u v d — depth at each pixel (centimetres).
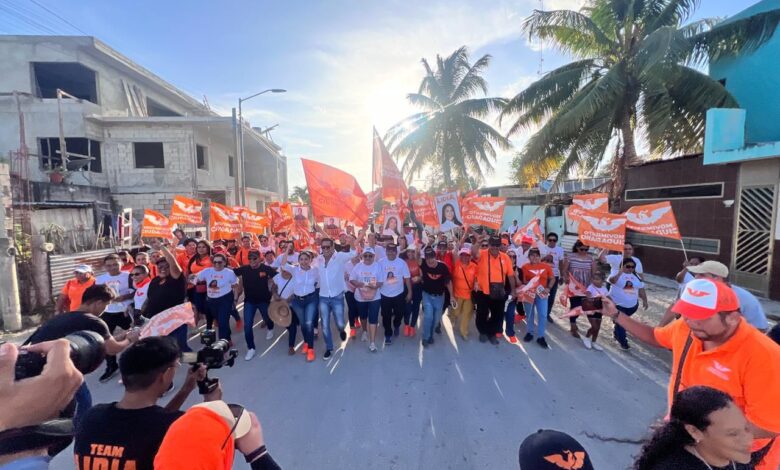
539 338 616
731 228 992
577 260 677
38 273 788
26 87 1662
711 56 1082
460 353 588
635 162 1272
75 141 1709
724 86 1188
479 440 364
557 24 1266
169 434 139
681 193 1136
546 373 511
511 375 505
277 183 2889
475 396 448
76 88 1939
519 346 618
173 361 171
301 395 455
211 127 1875
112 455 151
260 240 1035
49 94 1900
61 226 966
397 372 518
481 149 2161
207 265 712
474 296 643
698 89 1110
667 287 1060
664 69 1061
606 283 654
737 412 149
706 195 1061
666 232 571
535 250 643
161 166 1836
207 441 135
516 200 2416
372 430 382
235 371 527
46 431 123
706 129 979
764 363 194
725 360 205
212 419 142
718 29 1048
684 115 1210
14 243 739
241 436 153
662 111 1098
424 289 620
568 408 419
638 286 593
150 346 167
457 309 662
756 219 940
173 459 130
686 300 211
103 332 280
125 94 1909
